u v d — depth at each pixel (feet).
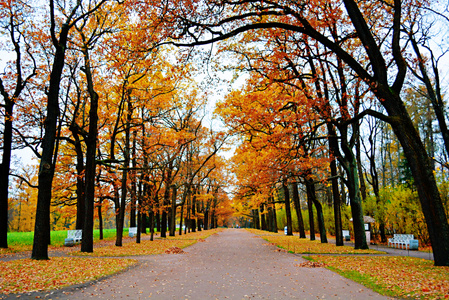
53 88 39.45
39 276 27.07
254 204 99.91
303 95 49.03
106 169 65.82
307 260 42.63
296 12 37.37
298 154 53.88
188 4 35.88
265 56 53.47
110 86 61.21
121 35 46.73
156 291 23.90
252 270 34.32
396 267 33.81
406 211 69.62
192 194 132.26
